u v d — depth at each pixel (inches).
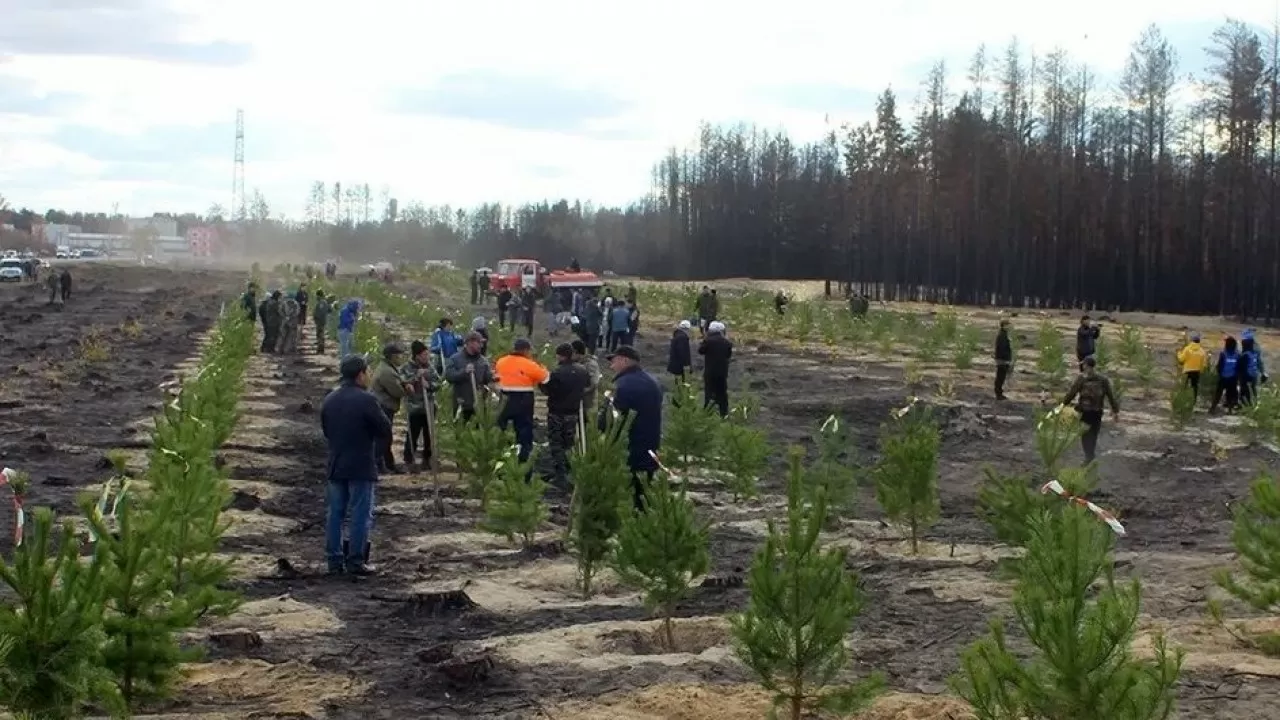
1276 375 1477.6
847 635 365.1
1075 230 3102.9
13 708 228.7
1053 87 3225.9
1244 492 693.3
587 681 315.3
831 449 583.2
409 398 682.8
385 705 299.1
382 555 483.5
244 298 1550.2
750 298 2197.3
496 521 486.6
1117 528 315.0
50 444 741.9
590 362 669.9
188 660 281.6
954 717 283.9
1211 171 2910.9
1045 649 225.0
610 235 5452.8
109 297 2760.8
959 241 3272.6
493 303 2600.9
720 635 370.6
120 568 274.8
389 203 6368.1
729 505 612.1
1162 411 1066.7
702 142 4938.5
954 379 1286.9
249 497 577.9
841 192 4005.9
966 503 653.9
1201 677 319.9
